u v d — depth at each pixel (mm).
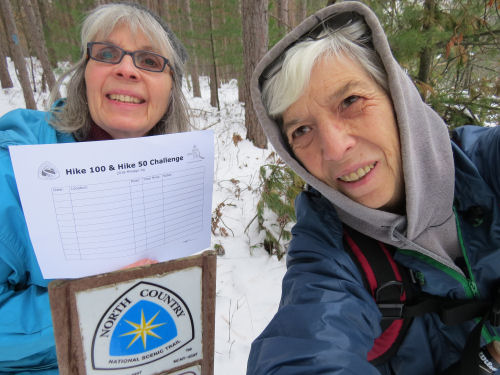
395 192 428
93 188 342
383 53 366
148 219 380
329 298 390
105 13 495
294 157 464
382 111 387
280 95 410
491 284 415
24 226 427
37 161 314
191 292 399
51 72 4090
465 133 489
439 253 429
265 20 2416
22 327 411
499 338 414
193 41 4465
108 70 495
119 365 384
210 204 425
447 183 424
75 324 350
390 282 425
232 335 942
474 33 1211
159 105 544
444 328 445
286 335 373
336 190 431
